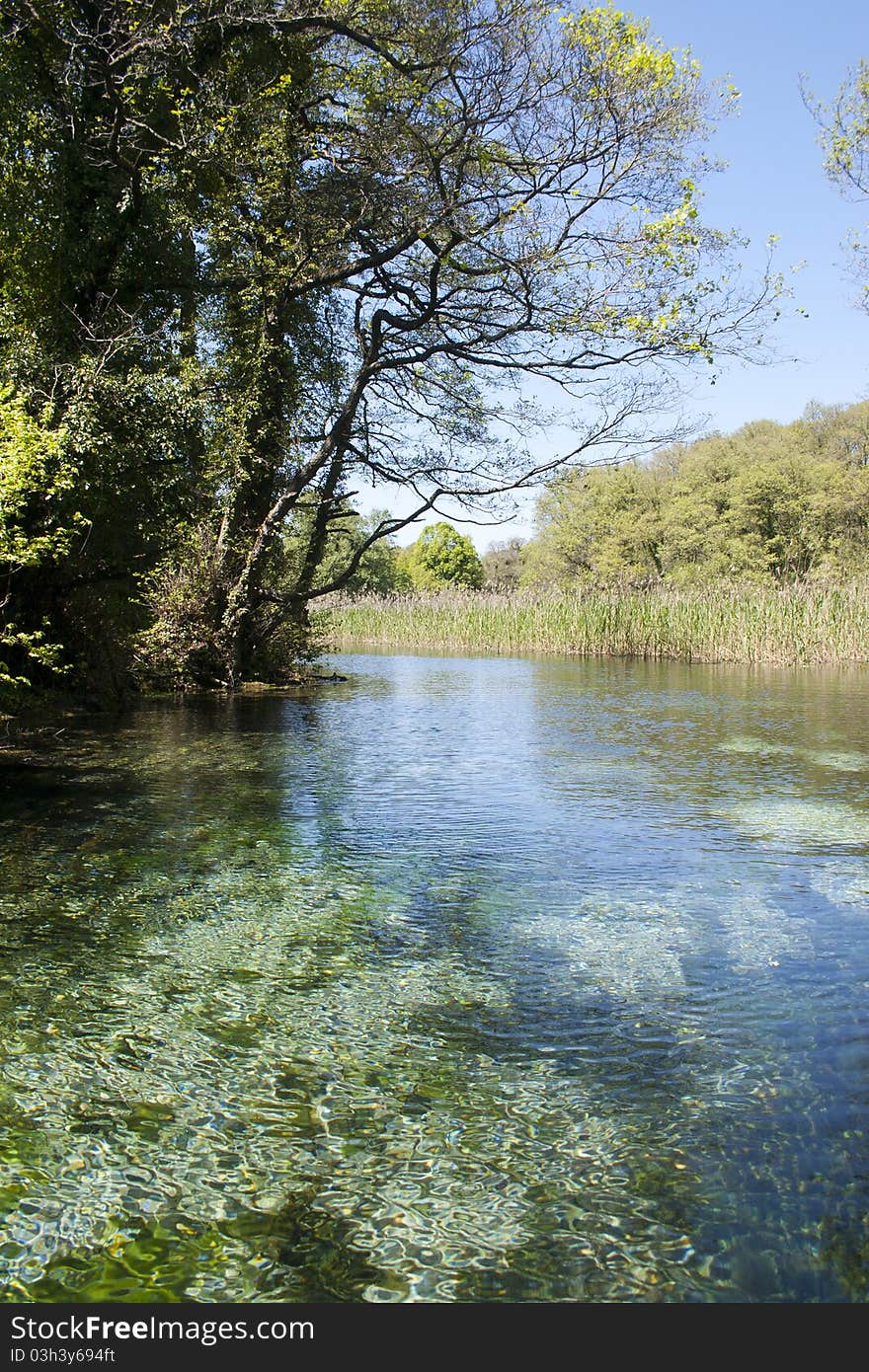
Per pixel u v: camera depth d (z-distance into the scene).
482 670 25.38
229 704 16.92
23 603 12.91
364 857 6.88
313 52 17.72
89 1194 3.06
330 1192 3.08
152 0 13.73
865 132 17.83
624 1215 2.98
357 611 40.53
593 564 53.00
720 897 5.98
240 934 5.30
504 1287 2.70
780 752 11.62
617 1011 4.36
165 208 15.12
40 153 13.89
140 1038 4.07
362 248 17.83
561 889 6.15
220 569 18.61
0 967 4.80
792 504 49.00
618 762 10.91
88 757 10.80
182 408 13.69
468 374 18.75
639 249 15.41
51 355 12.43
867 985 4.63
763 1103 3.59
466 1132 3.41
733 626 27.81
